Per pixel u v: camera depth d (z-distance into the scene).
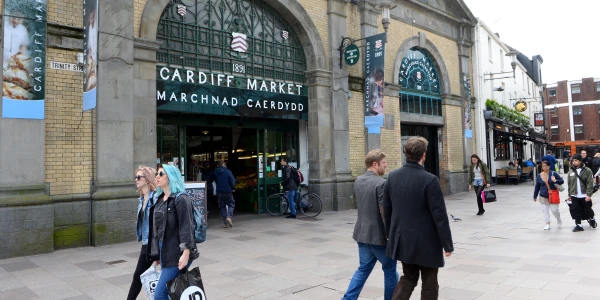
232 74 11.02
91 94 7.59
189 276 3.56
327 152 12.84
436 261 3.67
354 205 13.32
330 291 5.34
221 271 6.34
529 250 7.32
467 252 7.33
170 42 9.88
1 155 7.31
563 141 57.12
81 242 8.10
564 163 35.56
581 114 56.66
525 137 27.02
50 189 7.88
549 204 9.34
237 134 13.33
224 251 7.72
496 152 23.73
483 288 5.26
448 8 18.75
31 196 7.51
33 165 7.62
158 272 3.84
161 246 3.65
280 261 6.93
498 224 10.27
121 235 8.42
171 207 3.70
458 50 19.41
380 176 4.65
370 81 13.52
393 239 3.87
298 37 12.70
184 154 11.00
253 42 11.57
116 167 8.49
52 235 7.66
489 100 21.45
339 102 13.16
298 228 10.16
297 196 12.22
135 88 8.91
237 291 5.36
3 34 7.38
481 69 21.05
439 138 18.42
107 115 8.41
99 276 6.08
